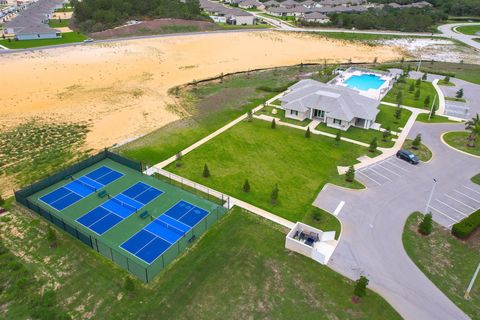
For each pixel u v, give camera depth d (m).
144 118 68.88
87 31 129.50
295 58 113.44
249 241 38.22
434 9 177.00
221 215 42.12
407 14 152.88
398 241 38.66
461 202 45.62
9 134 61.31
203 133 62.34
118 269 34.31
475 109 75.62
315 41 132.62
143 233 39.16
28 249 36.41
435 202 45.41
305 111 66.50
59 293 31.67
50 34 121.38
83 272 33.88
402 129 65.50
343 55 118.44
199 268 34.69
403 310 31.02
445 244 38.50
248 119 67.56
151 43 120.00
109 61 102.06
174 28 136.25
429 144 60.22
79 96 78.81
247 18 155.25
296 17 170.00
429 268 35.38
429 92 84.56
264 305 31.05
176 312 30.20
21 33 117.56
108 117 69.12
